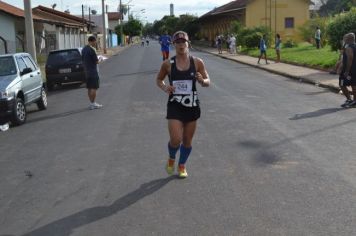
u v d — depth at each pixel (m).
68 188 6.80
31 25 22.30
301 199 6.09
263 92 16.97
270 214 5.62
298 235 5.03
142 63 35.31
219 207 5.88
